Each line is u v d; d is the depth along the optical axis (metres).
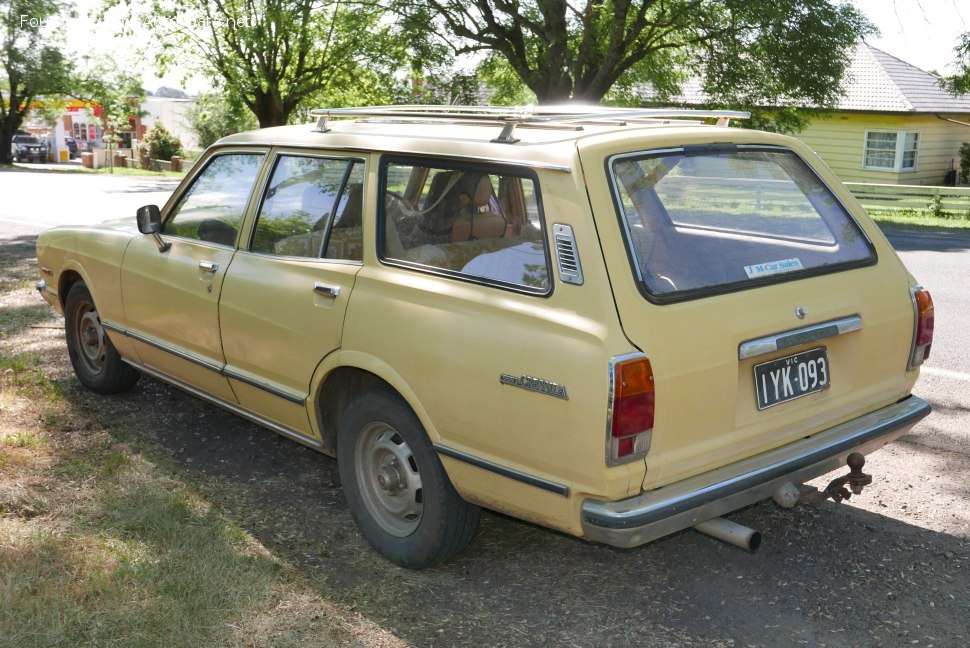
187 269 4.72
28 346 6.99
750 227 3.52
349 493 3.96
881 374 3.82
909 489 4.62
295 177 4.28
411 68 23.78
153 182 30.61
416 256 3.63
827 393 3.62
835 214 3.85
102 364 5.83
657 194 3.30
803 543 4.05
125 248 5.24
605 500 3.04
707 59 21.14
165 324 4.95
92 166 46.66
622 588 3.67
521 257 3.26
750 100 21.00
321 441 4.16
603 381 2.94
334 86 31.02
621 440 2.95
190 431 5.33
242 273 4.37
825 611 3.50
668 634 3.34
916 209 21.72
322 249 4.03
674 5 20.09
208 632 3.23
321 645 3.19
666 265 3.19
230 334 4.46
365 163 3.92
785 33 19.27
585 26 20.36
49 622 3.23
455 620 3.40
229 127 37.34
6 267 10.63
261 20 29.22
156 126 46.44
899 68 30.38
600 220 3.08
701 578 3.76
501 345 3.21
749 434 3.32
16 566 3.60
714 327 3.16
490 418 3.27
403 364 3.55
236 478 4.69
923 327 3.94
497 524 4.25
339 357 3.82
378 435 3.85
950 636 3.33
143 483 4.52
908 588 3.66
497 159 3.36
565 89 22.22
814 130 29.48
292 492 4.54
